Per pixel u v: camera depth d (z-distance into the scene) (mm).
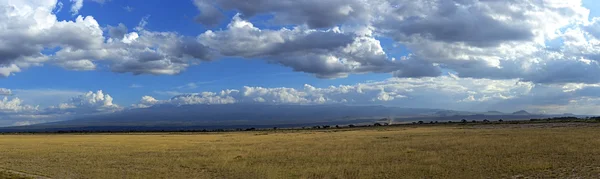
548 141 46500
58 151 53125
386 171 31203
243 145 59844
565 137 50844
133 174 32250
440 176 28297
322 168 33406
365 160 37875
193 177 30766
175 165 37812
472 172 29188
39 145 65938
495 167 30625
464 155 38062
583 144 42000
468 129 87000
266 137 83250
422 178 27984
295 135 88812
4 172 30359
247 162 38750
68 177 30438
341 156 41219
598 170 27266
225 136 97812
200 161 40156
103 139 87938
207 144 64000
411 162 35406
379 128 131250
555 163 30781
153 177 30734
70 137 106000
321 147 51812
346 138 68125
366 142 57438
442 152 41375
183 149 54469
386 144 52969
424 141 54938
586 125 80125
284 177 29953
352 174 30406
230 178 30312
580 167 28797
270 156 43094
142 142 72625
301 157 41344
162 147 58531
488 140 51406
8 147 61312
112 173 32812
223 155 45281
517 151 38719
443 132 74500
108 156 46250
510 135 58625
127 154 48312
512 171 28828
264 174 31641
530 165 30156
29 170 34281
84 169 35250
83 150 54531
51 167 36688
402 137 64750
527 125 93562
